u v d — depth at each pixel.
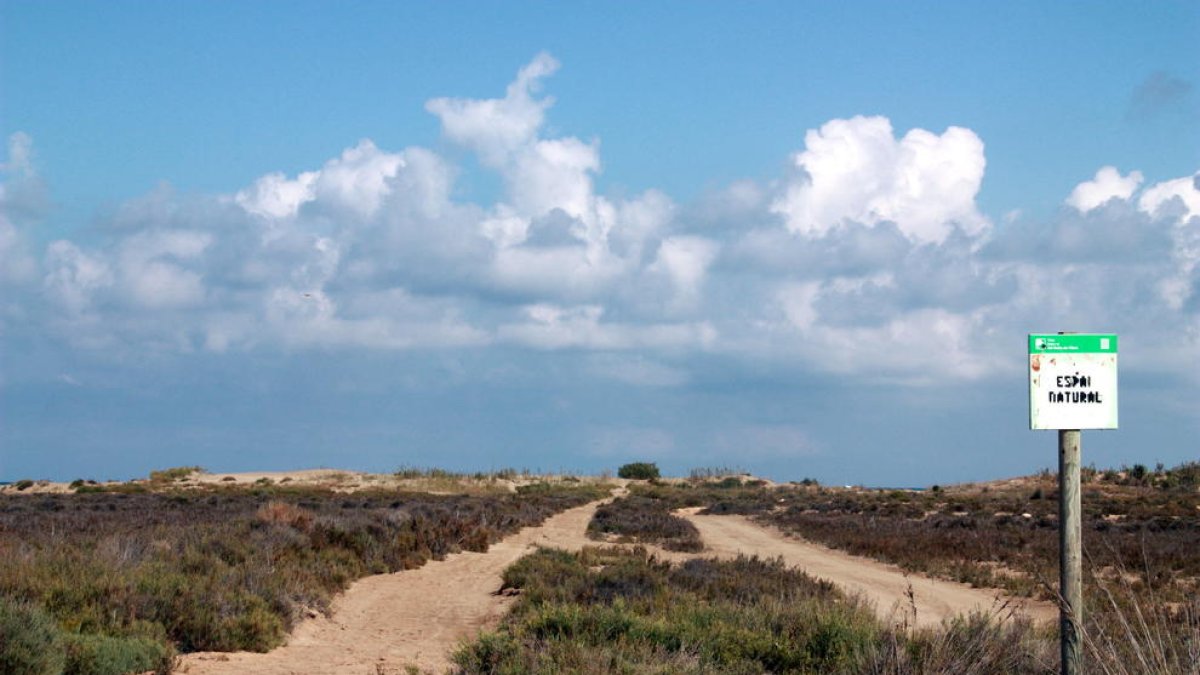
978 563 31.69
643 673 11.67
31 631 11.88
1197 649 8.66
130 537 21.89
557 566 24.84
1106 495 68.94
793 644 13.35
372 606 21.27
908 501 73.06
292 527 27.41
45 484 82.25
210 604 16.27
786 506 73.75
